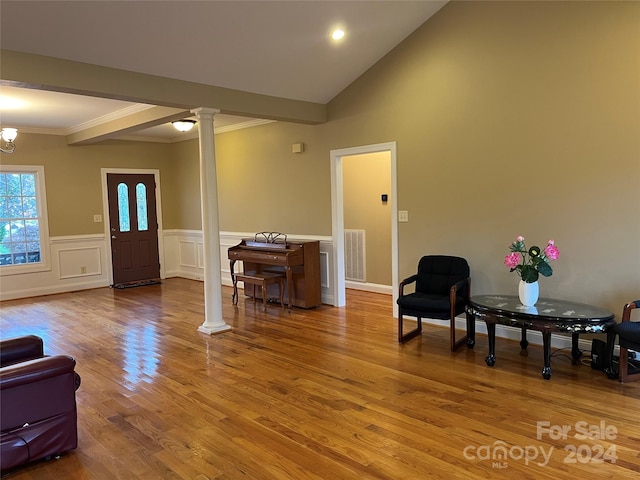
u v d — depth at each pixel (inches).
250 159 274.1
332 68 197.2
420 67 189.5
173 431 108.9
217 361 156.4
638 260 140.6
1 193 274.8
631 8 136.9
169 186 339.0
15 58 138.8
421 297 170.1
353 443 101.7
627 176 140.9
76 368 151.6
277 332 189.6
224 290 286.4
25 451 92.4
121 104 218.4
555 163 155.9
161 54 157.4
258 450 99.8
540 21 155.7
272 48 170.2
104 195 309.3
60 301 264.4
